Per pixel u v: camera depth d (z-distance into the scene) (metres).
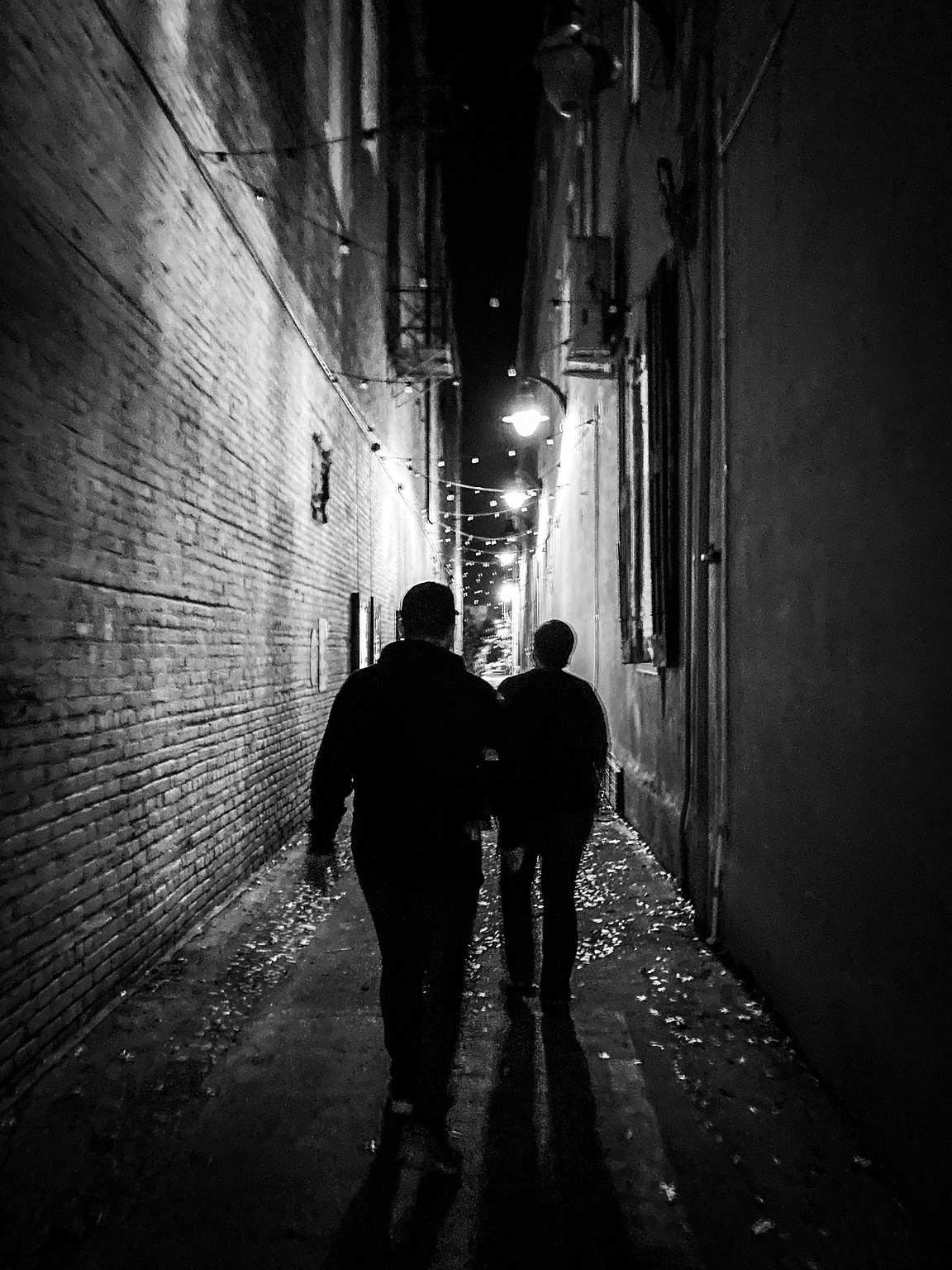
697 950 5.03
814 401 3.60
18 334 3.47
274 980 4.62
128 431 4.57
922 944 2.67
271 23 7.52
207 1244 2.54
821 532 3.52
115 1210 2.70
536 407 12.10
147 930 4.74
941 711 2.55
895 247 2.83
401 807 2.90
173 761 5.16
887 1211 2.69
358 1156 2.98
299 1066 3.63
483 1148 3.04
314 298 9.41
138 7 4.74
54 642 3.72
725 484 5.05
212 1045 3.83
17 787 3.40
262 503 7.32
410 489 19.58
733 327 4.90
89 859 4.05
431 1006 2.92
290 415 8.34
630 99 8.54
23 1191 2.79
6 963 3.31
